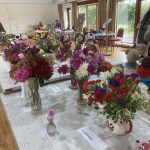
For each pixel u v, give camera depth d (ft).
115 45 27.07
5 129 6.37
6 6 34.65
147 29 7.54
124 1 25.39
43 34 11.43
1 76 7.50
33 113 4.48
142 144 2.99
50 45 7.52
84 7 32.53
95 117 4.15
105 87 3.11
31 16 37.32
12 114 4.48
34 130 3.77
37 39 9.78
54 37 10.12
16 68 4.25
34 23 37.99
